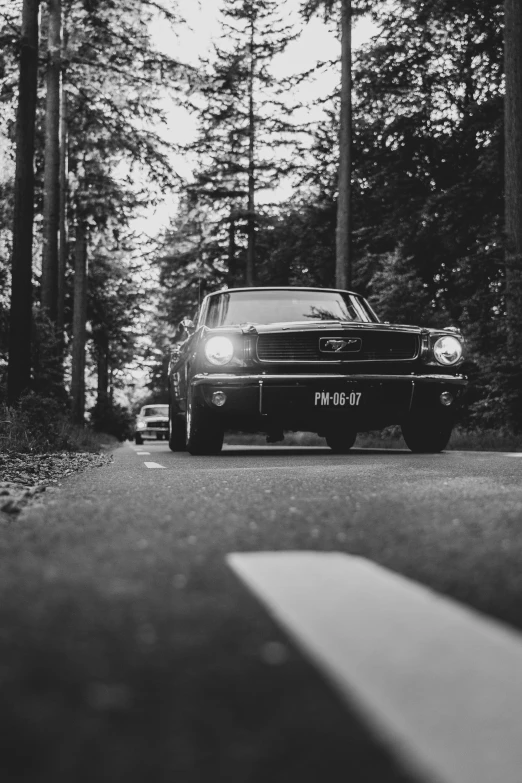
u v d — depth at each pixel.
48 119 19.80
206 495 3.84
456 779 0.76
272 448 13.00
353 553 2.15
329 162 30.75
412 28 21.59
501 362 12.39
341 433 11.80
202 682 1.06
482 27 20.66
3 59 16.44
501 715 0.93
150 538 2.41
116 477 5.61
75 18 19.56
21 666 1.13
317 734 0.87
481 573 1.80
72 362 29.52
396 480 4.68
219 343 8.26
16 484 5.23
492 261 15.73
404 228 22.36
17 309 12.06
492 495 3.47
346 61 20.30
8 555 2.13
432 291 23.03
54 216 19.88
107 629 1.36
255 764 0.78
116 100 20.03
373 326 8.35
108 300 36.03
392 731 0.87
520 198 14.88
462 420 14.24
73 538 2.42
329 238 31.27
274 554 2.12
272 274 33.28
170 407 12.61
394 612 1.48
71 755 0.80
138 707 0.96
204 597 1.61
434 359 8.46
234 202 33.16
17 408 11.48
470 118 22.50
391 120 24.12
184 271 36.47
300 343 8.26
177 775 0.75
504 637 1.30
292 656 1.19
